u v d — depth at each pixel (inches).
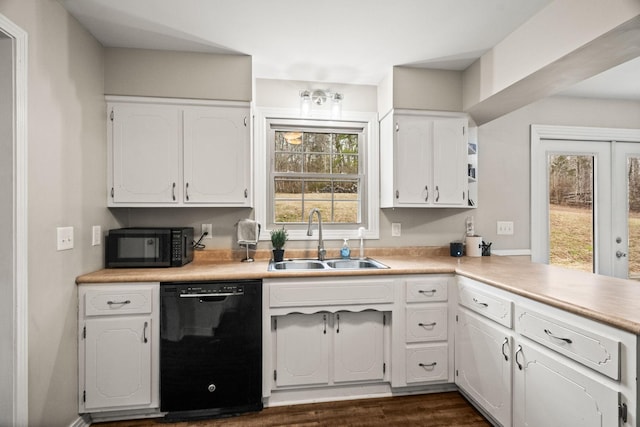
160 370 76.6
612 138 121.3
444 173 102.5
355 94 112.7
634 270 122.2
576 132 119.7
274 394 83.7
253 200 103.9
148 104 90.1
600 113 121.8
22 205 57.7
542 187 119.7
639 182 122.0
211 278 78.0
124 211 98.5
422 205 101.7
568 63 70.6
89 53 81.4
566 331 52.7
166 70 90.7
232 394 78.5
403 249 112.8
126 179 88.8
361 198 114.1
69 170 72.5
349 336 85.4
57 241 67.8
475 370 78.3
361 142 115.1
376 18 76.4
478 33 82.7
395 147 101.0
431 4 71.2
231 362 78.5
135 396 75.6
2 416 56.0
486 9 72.8
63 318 69.5
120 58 89.0
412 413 79.4
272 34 83.3
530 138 118.3
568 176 121.3
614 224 122.2
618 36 59.5
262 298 80.5
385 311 86.4
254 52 92.1
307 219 112.3
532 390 60.2
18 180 56.9
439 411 80.3
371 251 111.2
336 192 114.0
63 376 69.2
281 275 80.1
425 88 101.8
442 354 87.0
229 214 104.9
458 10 73.3
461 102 103.5
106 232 88.4
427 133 102.3
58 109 69.0
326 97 107.3
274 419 77.4
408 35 83.7
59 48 69.5
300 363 83.4
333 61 97.3
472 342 79.7
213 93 92.2
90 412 75.4
